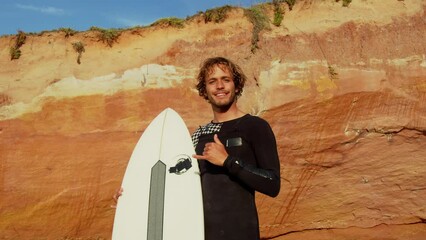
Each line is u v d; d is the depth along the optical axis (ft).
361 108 20.38
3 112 21.86
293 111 20.59
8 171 20.93
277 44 21.84
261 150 8.39
